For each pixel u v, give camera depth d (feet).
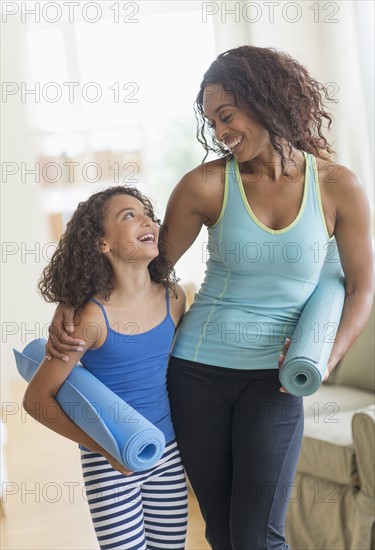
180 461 6.91
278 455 6.54
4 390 18.45
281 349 6.67
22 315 21.94
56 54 21.65
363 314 6.84
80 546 10.87
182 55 21.52
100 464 6.60
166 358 6.84
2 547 10.98
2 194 21.85
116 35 21.50
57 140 21.93
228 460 6.81
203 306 6.84
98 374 6.65
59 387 6.55
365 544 9.16
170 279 7.00
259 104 6.29
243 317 6.63
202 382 6.74
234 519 6.54
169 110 21.83
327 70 16.20
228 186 6.55
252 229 6.49
